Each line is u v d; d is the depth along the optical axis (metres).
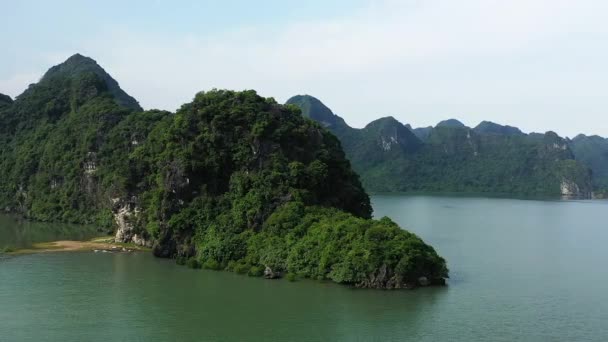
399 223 186.62
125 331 69.50
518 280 97.81
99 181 183.38
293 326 71.31
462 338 67.94
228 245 105.25
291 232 102.31
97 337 67.50
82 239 144.38
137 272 101.31
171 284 91.88
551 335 69.56
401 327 71.31
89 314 75.81
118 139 186.50
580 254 127.75
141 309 78.12
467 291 88.69
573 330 71.50
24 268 104.31
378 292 86.69
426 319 74.50
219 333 68.94
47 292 86.50
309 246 96.94
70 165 197.50
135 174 140.25
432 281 92.44
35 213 195.38
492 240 148.38
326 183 119.06
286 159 118.56
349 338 67.38
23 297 83.69
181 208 118.62
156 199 121.44
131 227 135.25
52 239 143.88
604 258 122.31
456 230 168.88
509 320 74.88
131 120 190.88
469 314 76.94
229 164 121.56
